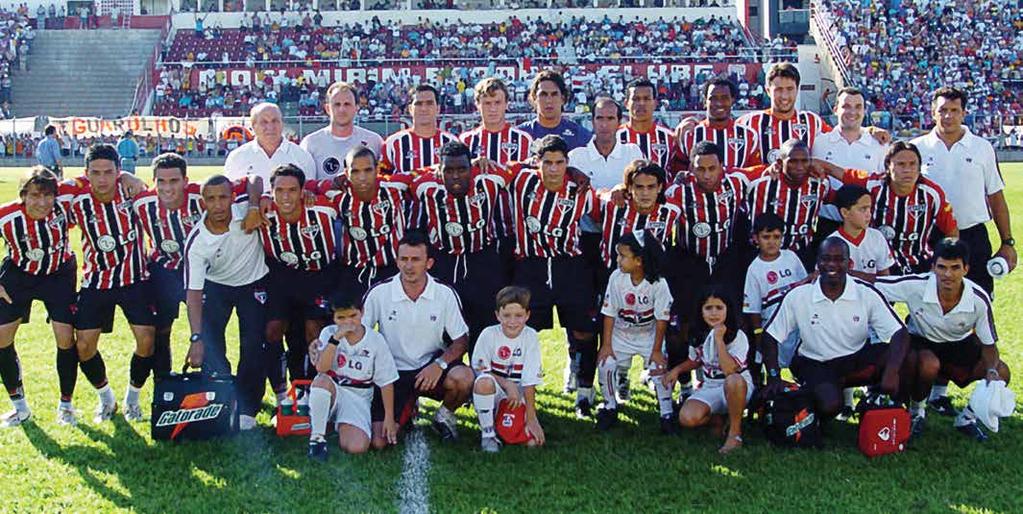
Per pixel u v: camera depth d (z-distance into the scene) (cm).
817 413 621
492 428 621
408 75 4403
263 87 4375
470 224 694
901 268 719
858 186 681
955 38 4625
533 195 694
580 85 4356
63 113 4472
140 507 526
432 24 4872
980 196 752
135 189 677
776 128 776
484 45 4706
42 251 655
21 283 659
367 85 4384
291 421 645
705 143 686
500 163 771
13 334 661
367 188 667
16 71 4553
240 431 655
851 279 638
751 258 721
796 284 656
